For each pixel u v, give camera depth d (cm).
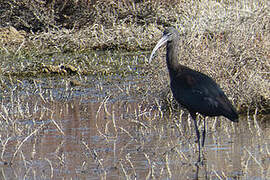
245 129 1187
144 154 1022
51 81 1850
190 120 1298
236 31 1556
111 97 1584
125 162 974
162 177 882
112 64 2103
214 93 1015
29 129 1241
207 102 1009
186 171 911
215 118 1230
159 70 1476
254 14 1719
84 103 1516
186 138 1134
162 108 1433
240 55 1446
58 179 885
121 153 1034
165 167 938
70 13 2756
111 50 2448
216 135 1150
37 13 2722
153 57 1591
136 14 2803
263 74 1470
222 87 1377
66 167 953
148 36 2525
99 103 1512
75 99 1572
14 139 1159
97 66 2072
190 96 1033
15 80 1872
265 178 852
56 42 2531
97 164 966
